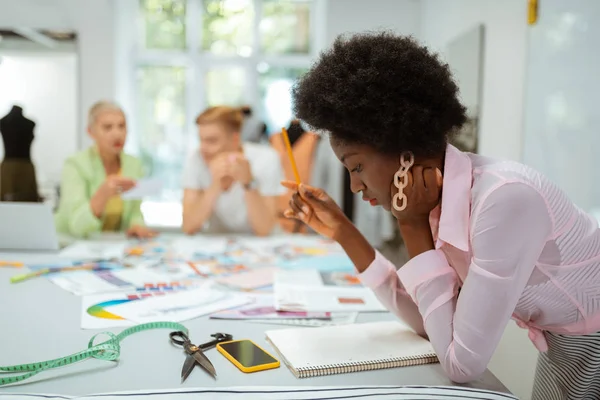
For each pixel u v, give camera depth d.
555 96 1.99
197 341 0.85
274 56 3.96
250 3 3.93
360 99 0.66
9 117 2.39
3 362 0.75
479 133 2.68
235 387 0.65
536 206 0.64
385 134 0.66
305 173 3.23
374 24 3.70
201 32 3.94
